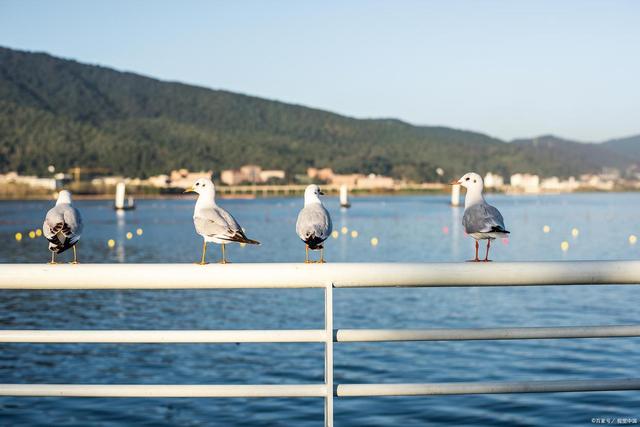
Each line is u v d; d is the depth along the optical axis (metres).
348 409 10.26
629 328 3.15
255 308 22.70
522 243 55.12
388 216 110.44
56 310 22.61
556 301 21.95
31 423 9.98
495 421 9.57
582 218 97.44
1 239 64.81
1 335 3.05
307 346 15.30
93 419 10.14
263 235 70.50
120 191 139.38
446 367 12.84
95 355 14.62
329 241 59.53
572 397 10.45
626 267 3.25
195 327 19.58
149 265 3.21
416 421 9.69
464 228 5.75
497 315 19.97
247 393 3.08
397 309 21.41
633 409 9.79
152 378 12.73
